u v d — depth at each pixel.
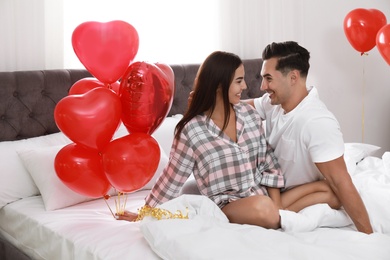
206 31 3.39
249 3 3.54
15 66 2.76
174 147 2.17
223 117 2.18
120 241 1.95
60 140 2.68
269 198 2.05
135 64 2.07
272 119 2.35
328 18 3.98
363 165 2.73
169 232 1.82
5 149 2.52
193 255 1.69
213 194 2.15
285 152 2.21
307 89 2.30
